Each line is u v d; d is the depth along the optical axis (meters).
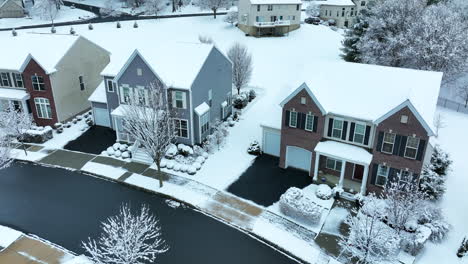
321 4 89.12
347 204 27.83
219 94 40.34
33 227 25.62
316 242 24.41
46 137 37.84
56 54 39.62
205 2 90.75
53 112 39.97
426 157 29.47
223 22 83.62
